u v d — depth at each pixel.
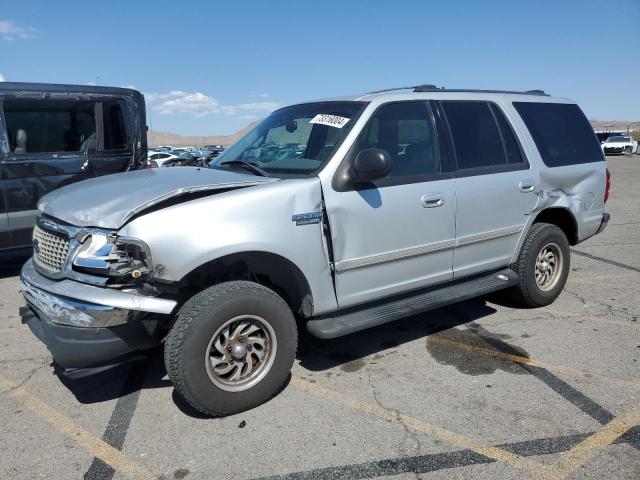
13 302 6.10
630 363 4.29
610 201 14.42
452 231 4.50
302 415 3.57
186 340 3.24
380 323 3.99
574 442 3.22
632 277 6.82
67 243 3.37
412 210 4.19
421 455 3.12
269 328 3.55
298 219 3.60
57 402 3.81
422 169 4.35
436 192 4.34
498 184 4.81
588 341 4.74
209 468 3.03
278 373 3.63
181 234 3.21
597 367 4.23
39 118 7.07
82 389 4.00
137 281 3.21
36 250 3.77
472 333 4.98
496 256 4.98
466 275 4.78
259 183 3.63
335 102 4.47
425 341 4.81
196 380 3.29
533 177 5.13
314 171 3.82
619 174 23.45
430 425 3.43
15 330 5.21
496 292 5.87
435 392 3.86
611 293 6.14
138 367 4.37
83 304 3.14
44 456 3.16
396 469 2.99
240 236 3.36
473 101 4.91
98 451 3.20
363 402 3.73
